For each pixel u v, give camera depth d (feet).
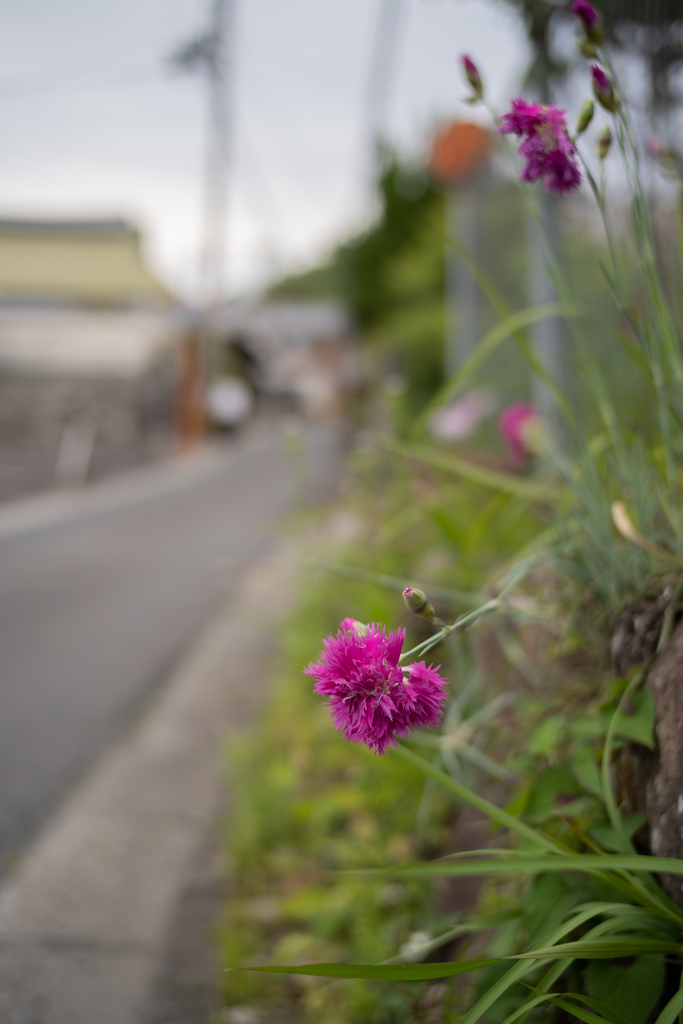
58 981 2.54
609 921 1.57
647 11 2.77
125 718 4.78
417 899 2.64
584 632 2.32
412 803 3.06
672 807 1.72
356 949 2.57
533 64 4.08
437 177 9.43
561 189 1.84
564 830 1.90
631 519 2.23
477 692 2.85
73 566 8.98
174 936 2.73
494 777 2.63
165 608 7.31
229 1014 2.42
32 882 3.01
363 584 4.52
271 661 5.69
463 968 1.46
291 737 4.04
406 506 5.17
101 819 3.51
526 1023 1.74
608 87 1.82
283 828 3.17
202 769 4.03
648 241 1.98
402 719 1.51
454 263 10.32
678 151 2.63
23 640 6.31
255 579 7.75
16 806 3.67
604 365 3.04
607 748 1.79
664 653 1.91
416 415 11.11
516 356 6.24
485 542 3.79
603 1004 1.49
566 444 2.80
